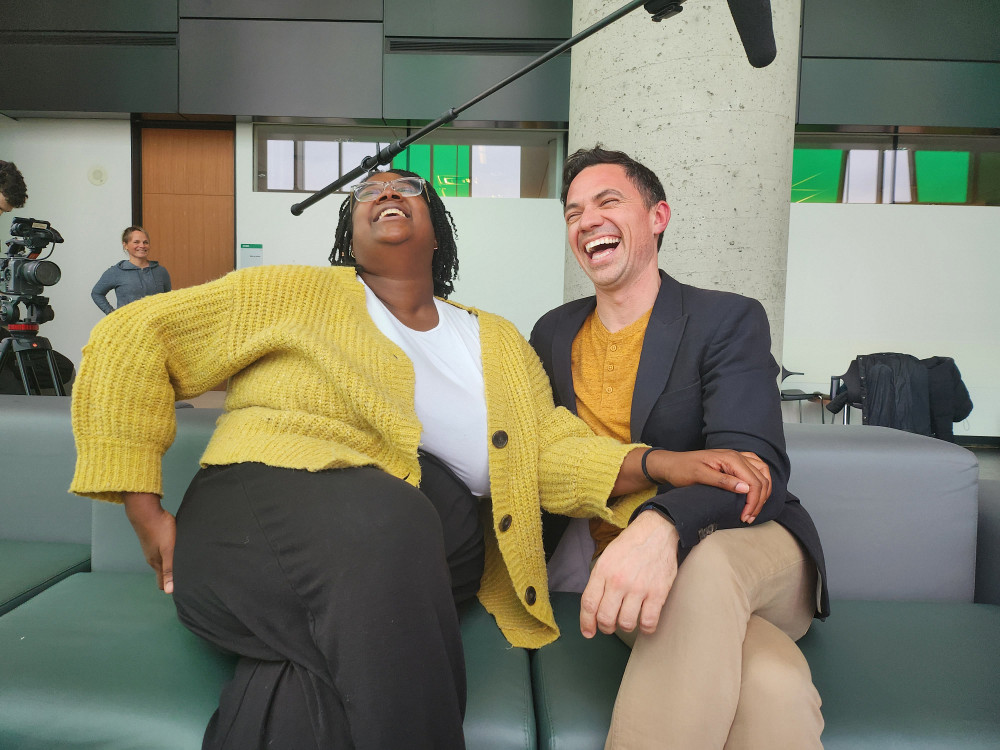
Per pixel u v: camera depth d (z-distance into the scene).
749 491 0.92
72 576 1.27
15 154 5.96
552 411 1.19
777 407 1.06
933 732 0.84
